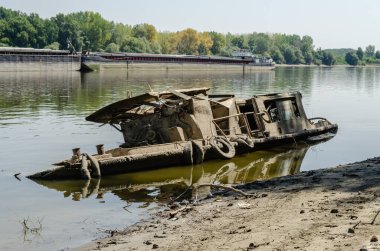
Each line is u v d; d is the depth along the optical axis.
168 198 14.05
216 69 126.12
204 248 8.38
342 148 23.27
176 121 20.17
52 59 97.31
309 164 19.80
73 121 30.28
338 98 49.38
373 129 28.94
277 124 24.06
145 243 9.21
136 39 163.38
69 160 17.11
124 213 12.42
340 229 8.39
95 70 104.88
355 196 10.95
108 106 20.77
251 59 132.75
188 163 18.95
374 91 59.78
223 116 22.12
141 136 20.72
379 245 7.29
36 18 151.88
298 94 26.03
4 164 18.83
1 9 174.00
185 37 193.38
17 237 10.52
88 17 165.75
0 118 31.36
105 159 16.98
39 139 24.23
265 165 19.53
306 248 7.61
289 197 11.66
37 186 15.57
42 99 43.34
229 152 19.98
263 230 9.00
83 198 14.16
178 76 91.62
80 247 9.59
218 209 11.38
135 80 74.50
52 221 11.77
